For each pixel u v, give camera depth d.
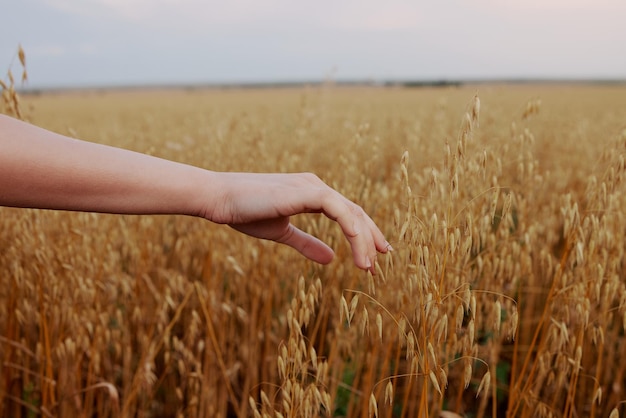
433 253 1.38
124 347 3.06
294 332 1.45
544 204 3.77
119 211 1.08
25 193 0.98
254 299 3.04
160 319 2.82
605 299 1.99
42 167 0.99
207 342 2.87
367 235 1.21
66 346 2.54
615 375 3.29
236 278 3.29
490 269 2.09
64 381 2.62
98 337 2.63
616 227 2.25
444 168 1.42
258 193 1.18
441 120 5.10
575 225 1.82
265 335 3.37
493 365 2.18
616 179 1.84
